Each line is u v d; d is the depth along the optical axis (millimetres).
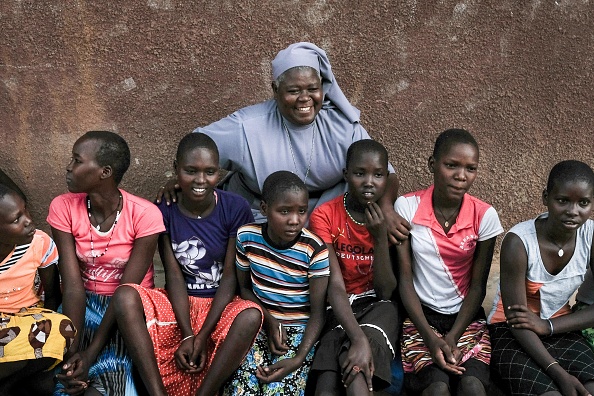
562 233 3188
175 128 3895
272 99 3699
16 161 3893
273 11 3732
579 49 3848
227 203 3398
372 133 3969
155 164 3939
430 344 3213
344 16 3758
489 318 3477
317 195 3766
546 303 3328
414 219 3350
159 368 3143
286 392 3111
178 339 3223
